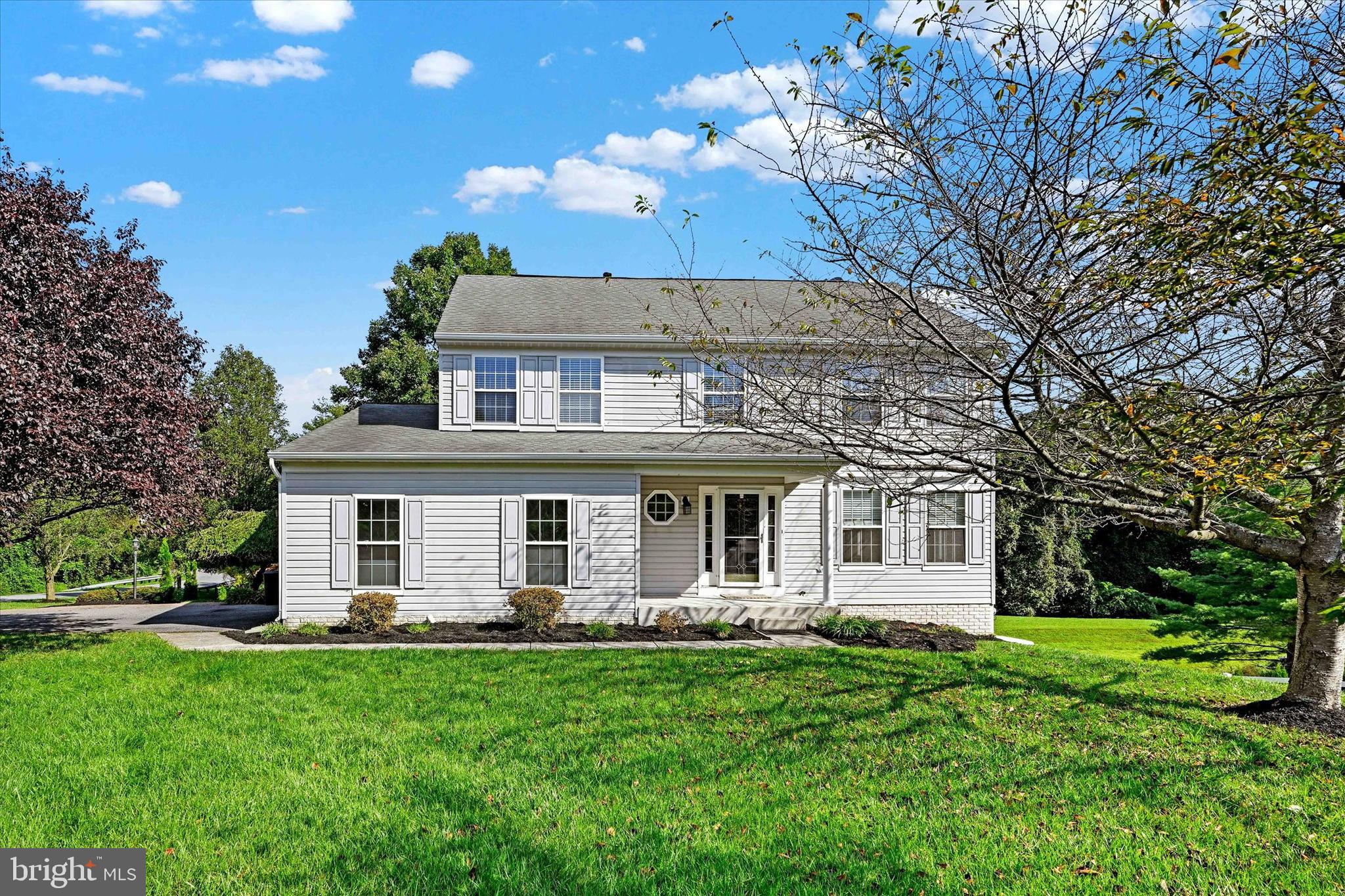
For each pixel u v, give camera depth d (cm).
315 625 1437
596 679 1058
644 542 1747
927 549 1742
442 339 1667
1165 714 894
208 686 1032
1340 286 552
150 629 1630
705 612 1577
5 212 1277
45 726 850
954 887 508
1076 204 601
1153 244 559
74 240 1454
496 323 1723
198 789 669
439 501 1566
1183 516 813
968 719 873
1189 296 554
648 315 1800
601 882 512
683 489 1758
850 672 1091
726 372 890
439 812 624
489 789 675
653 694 981
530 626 1475
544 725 860
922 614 1731
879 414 857
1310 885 510
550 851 556
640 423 1714
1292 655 1056
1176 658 1188
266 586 2295
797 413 799
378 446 1570
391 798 655
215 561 2789
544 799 654
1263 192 520
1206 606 1215
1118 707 925
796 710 912
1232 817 619
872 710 909
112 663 1184
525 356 1702
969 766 732
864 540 1739
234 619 1852
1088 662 1204
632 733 829
